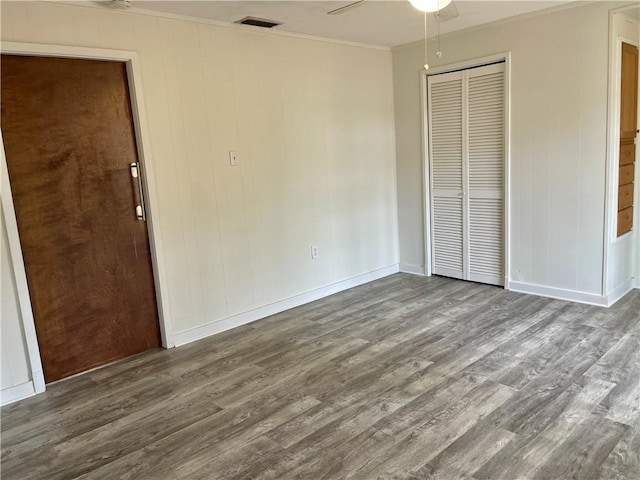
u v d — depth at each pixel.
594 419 2.34
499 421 2.36
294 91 4.07
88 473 2.15
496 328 3.52
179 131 3.40
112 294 3.27
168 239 3.42
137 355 3.40
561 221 3.94
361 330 3.65
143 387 2.93
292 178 4.14
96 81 3.07
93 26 2.96
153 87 3.25
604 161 3.64
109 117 3.15
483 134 4.33
